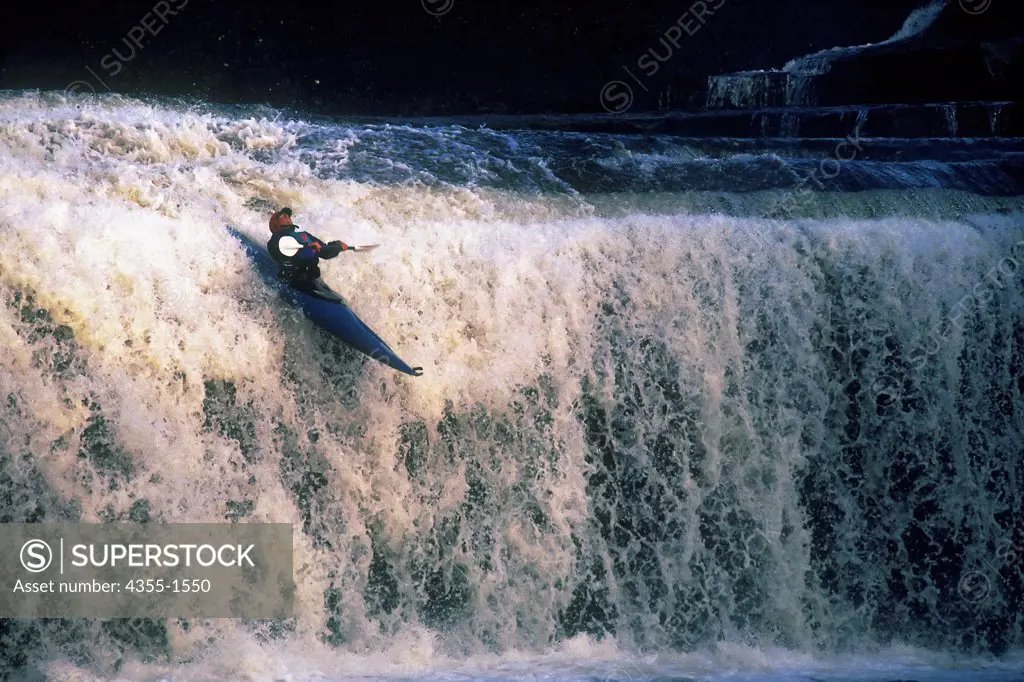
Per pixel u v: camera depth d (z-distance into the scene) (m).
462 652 17.20
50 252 15.84
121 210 16.58
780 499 19.00
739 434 18.92
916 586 19.62
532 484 17.88
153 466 16.02
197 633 16.19
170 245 16.66
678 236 19.08
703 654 17.86
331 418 17.00
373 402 17.19
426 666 16.45
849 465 19.52
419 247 17.95
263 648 16.44
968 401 20.31
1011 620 19.98
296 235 16.39
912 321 20.03
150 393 16.09
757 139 27.05
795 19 44.72
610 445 18.31
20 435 15.47
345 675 15.80
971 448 20.27
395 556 17.20
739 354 19.02
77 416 15.71
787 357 19.31
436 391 17.56
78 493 15.68
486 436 17.78
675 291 18.84
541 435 18.00
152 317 16.27
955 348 20.22
